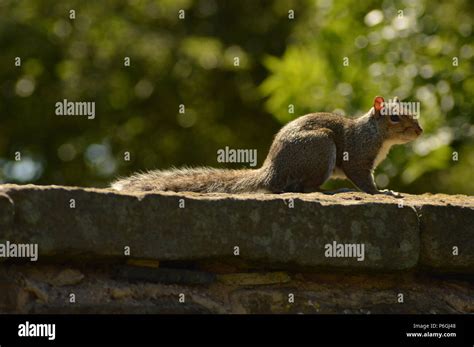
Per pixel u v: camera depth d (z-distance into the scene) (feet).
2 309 31.71
